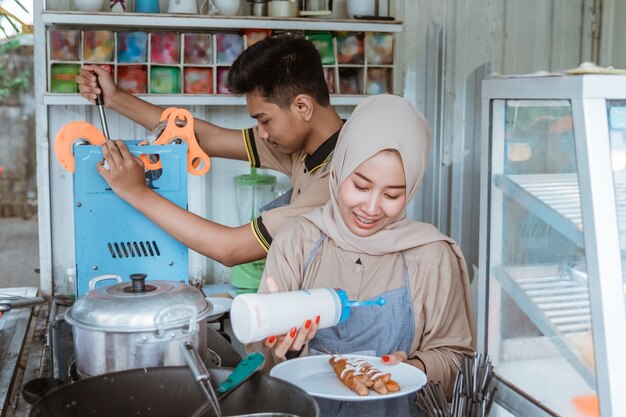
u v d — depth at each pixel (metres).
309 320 1.34
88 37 2.69
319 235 1.62
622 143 1.04
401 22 2.89
